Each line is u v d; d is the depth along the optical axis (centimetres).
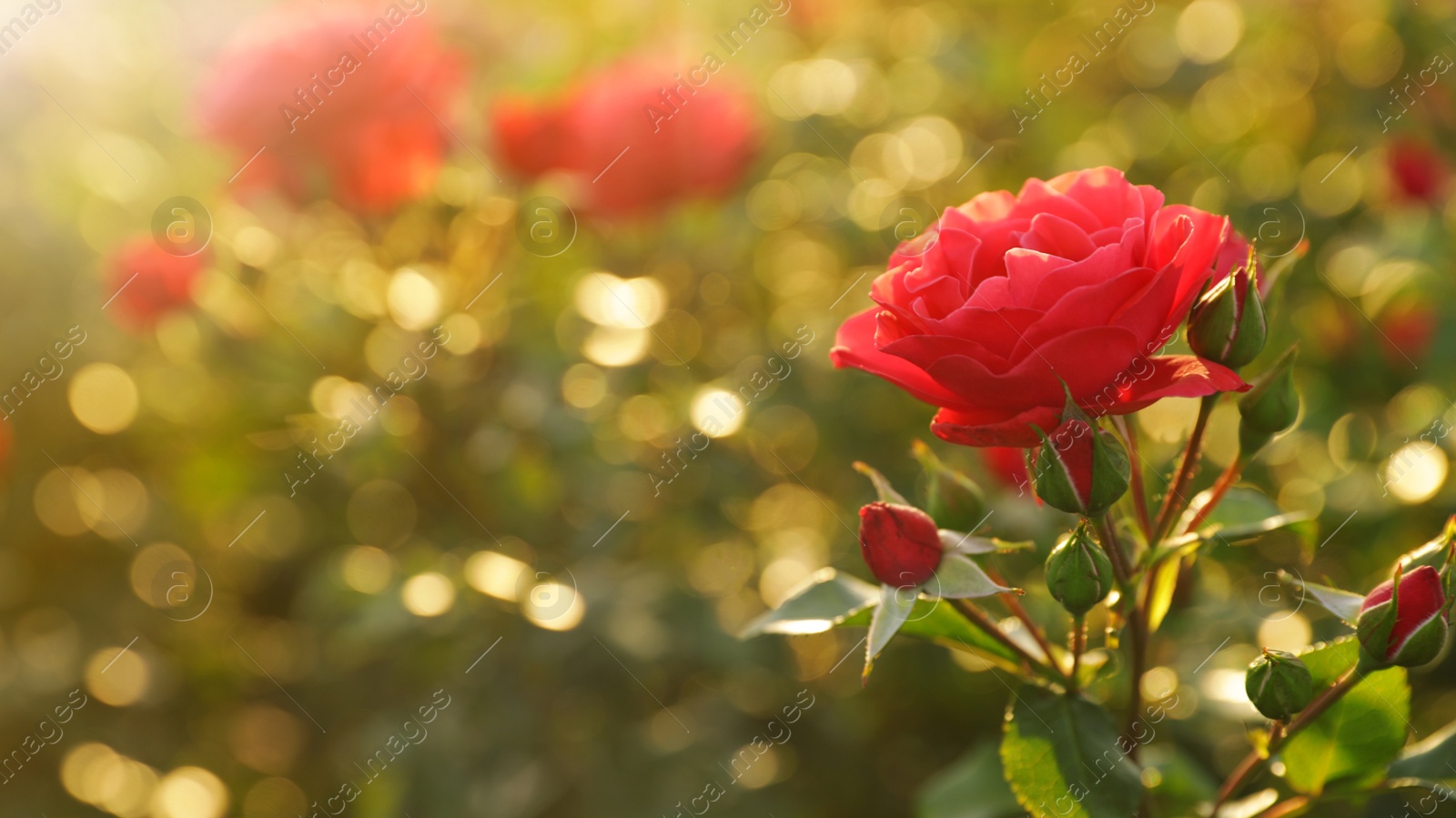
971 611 70
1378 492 89
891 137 114
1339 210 107
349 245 101
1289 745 71
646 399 98
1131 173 114
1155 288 66
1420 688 89
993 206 70
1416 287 89
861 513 68
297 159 89
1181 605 83
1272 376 69
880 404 106
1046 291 66
